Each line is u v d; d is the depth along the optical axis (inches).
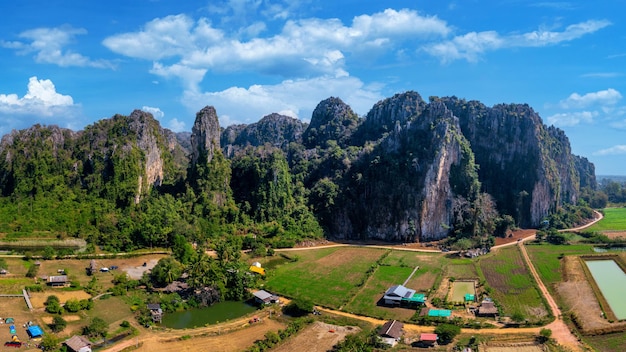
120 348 4028.1
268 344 4087.1
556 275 6023.6
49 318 4466.0
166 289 5457.7
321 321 4682.6
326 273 6328.7
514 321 4552.2
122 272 6023.6
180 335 4320.9
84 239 7116.1
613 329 4313.5
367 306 5113.2
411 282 5871.1
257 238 7765.8
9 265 5767.7
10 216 7332.7
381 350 4005.9
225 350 4037.9
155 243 7185.0
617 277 5974.4
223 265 5718.5
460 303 5098.4
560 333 4313.5
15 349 3838.6
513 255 7081.7
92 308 4810.5
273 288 5738.2
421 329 4471.0
